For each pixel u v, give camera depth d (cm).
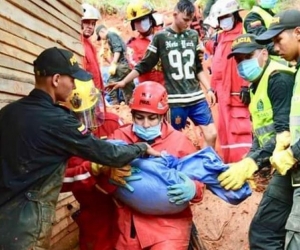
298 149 310
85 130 299
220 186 348
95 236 379
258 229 369
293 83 339
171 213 352
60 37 479
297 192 326
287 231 329
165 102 354
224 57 575
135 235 358
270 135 388
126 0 1452
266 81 383
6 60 358
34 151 284
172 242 350
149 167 339
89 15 582
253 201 523
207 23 915
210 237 489
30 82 400
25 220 283
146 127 353
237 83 568
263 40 329
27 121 285
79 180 345
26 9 400
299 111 318
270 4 548
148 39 686
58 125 286
